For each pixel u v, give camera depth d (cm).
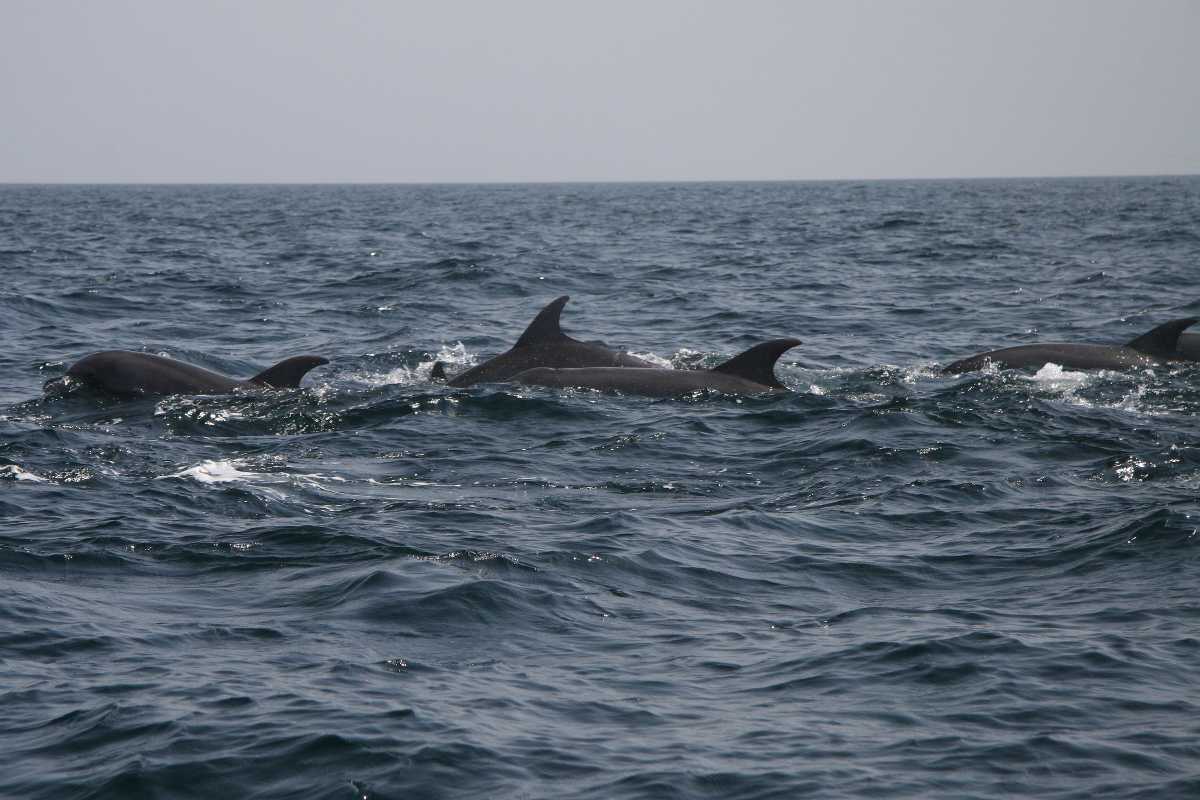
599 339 6912
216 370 5969
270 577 2627
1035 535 2998
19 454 3759
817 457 3844
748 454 3909
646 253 13538
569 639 2294
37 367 5672
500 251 13750
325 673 2083
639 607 2484
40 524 3000
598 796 1683
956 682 2078
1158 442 3991
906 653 2203
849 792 1698
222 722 1877
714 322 7638
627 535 2961
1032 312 8125
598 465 3784
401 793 1683
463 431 4203
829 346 6656
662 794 1688
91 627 2295
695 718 1942
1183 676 2097
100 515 3092
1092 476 3578
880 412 4328
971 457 3809
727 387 4772
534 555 2773
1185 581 2608
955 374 5472
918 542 2970
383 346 6612
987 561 2809
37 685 2020
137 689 2003
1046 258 12438
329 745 1803
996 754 1806
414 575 2594
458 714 1923
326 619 2358
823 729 1898
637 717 1941
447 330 7319
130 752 1781
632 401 4647
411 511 3195
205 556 2767
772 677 2112
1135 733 1873
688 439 4084
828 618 2434
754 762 1788
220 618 2367
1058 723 1911
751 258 12744
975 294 9200
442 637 2278
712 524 3098
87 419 4400
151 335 6956
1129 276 10350
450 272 10369
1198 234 15988
